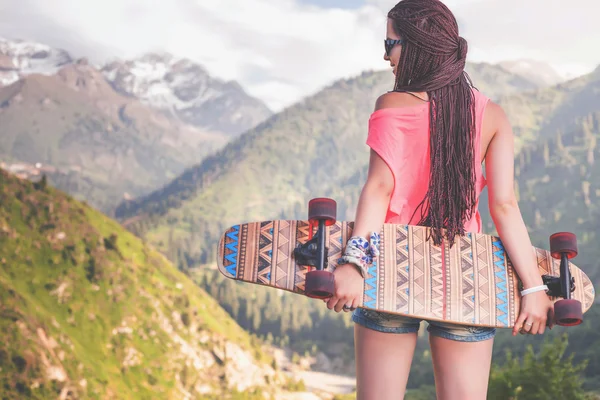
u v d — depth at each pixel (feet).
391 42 5.47
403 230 5.15
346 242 5.10
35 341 304.09
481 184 5.48
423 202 5.25
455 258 5.17
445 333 5.19
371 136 5.30
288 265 4.99
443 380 5.24
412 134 5.20
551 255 5.34
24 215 398.42
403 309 4.93
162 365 366.63
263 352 483.10
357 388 5.35
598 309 322.55
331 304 4.91
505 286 5.18
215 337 427.33
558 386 43.37
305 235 5.11
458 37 5.41
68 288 370.12
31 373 287.28
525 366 44.57
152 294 423.23
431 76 5.24
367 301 4.90
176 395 356.59
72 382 299.99
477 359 5.19
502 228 5.30
